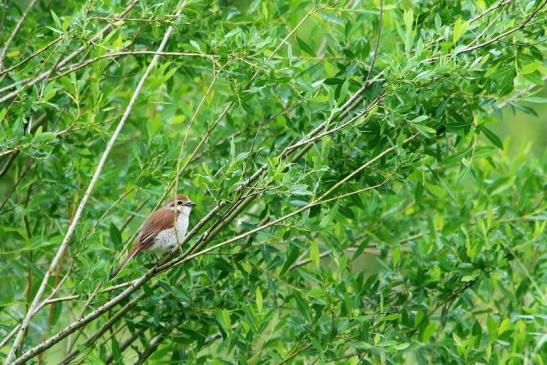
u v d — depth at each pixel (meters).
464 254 12.45
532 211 13.73
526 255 13.12
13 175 14.80
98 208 13.52
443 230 13.16
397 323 12.10
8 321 12.42
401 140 10.58
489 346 11.43
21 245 13.32
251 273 11.93
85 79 12.56
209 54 11.08
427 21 12.04
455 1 12.09
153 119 13.45
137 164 12.37
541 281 12.85
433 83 10.52
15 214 13.63
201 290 12.02
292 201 10.70
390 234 13.62
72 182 12.80
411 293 12.38
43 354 12.62
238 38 10.80
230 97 11.25
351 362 11.27
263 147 12.37
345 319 11.26
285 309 13.30
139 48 12.98
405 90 10.45
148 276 10.53
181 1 11.96
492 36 10.80
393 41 12.31
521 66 11.27
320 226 10.45
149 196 13.30
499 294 14.04
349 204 11.65
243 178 10.84
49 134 10.43
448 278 12.44
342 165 11.51
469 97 11.38
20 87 11.23
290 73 11.34
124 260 11.54
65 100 12.20
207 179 10.29
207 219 10.47
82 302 11.10
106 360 12.26
